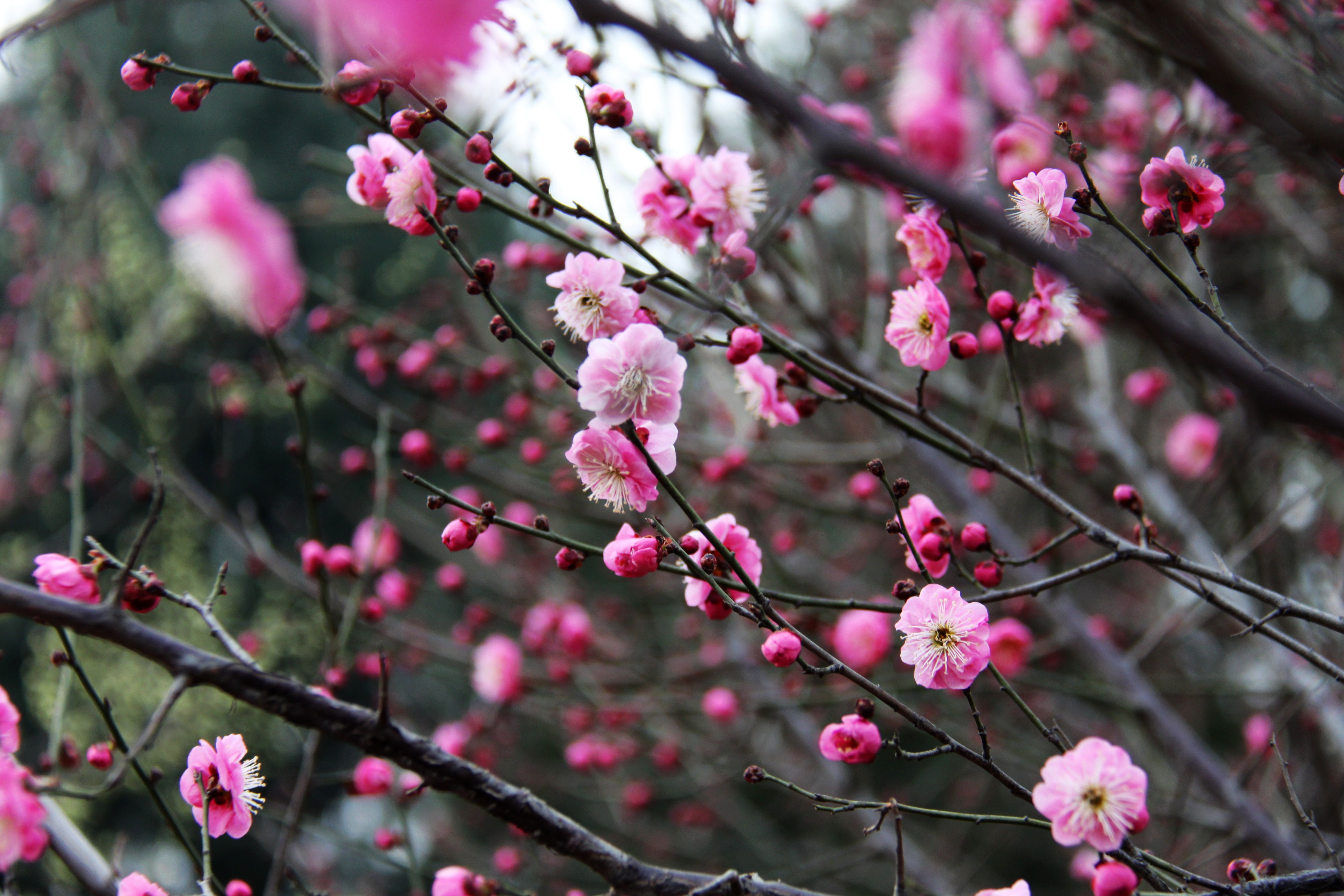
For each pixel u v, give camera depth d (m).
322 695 1.85
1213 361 1.24
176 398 9.94
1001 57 2.70
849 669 1.88
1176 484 5.27
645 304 2.66
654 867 2.02
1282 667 4.19
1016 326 2.28
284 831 2.69
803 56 4.59
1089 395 5.46
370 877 8.68
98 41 9.98
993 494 5.68
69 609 1.68
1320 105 1.93
